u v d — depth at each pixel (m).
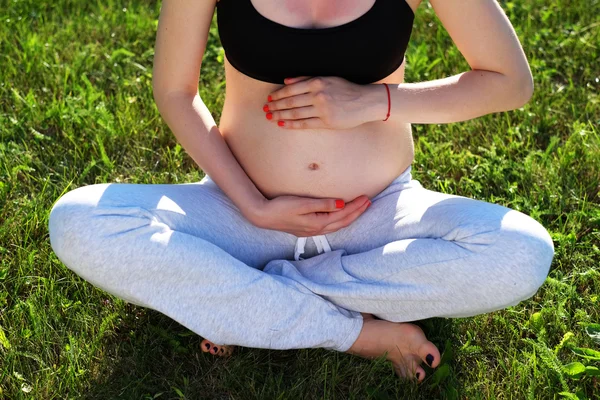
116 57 3.89
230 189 2.31
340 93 2.19
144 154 3.27
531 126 3.44
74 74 3.68
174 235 2.16
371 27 2.17
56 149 3.25
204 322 2.21
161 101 2.36
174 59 2.29
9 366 2.29
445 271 2.16
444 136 3.40
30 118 3.38
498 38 2.20
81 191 2.19
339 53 2.17
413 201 2.34
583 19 4.24
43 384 2.24
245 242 2.39
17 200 2.92
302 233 2.35
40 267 2.64
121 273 2.13
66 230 2.12
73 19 4.23
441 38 4.11
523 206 2.95
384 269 2.24
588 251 2.76
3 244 2.73
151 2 4.51
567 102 3.62
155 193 2.27
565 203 2.96
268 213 2.29
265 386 2.25
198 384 2.28
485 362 2.37
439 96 2.23
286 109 2.22
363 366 2.31
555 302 2.55
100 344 2.39
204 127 2.33
